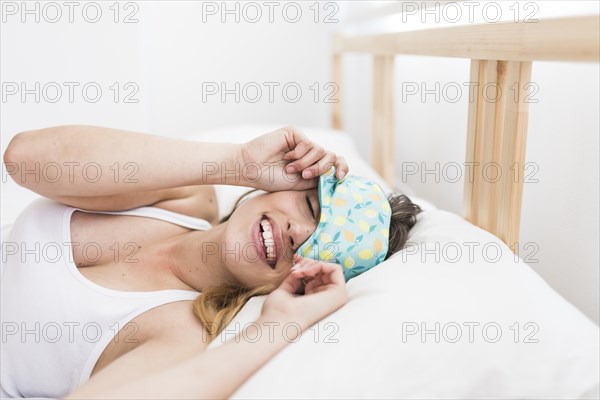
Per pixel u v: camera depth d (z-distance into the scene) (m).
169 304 0.94
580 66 0.94
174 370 0.72
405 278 0.82
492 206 1.00
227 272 1.00
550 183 1.04
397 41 1.47
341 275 0.86
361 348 0.73
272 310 0.80
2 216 1.26
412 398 0.70
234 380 0.73
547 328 0.74
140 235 1.08
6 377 0.96
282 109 2.36
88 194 0.96
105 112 1.71
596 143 0.90
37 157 0.93
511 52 0.86
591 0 0.84
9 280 0.96
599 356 0.72
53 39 1.62
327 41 2.33
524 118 0.90
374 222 0.96
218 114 2.28
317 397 0.69
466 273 0.82
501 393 0.71
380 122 1.89
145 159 0.96
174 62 2.18
